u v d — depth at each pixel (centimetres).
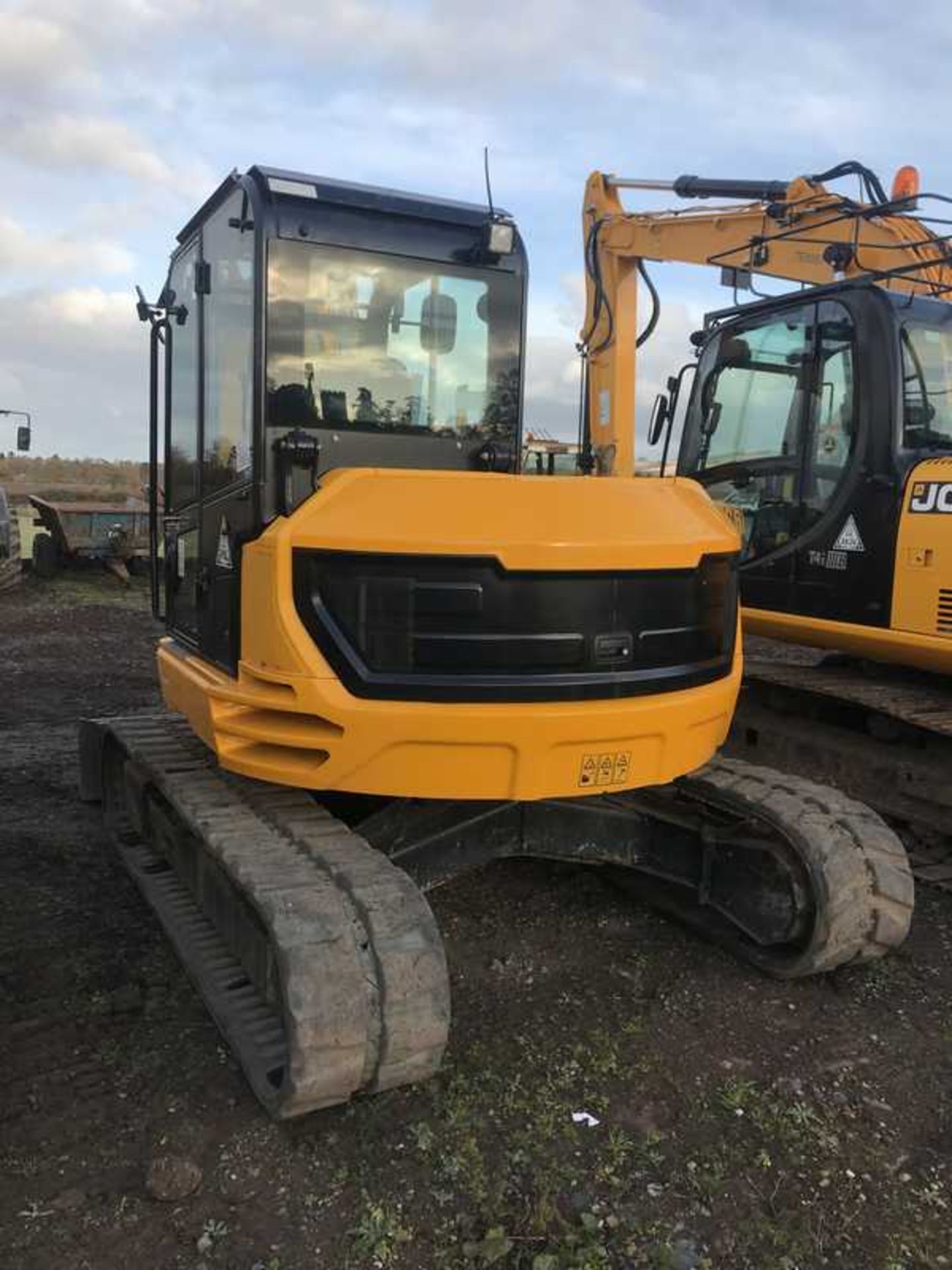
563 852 407
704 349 657
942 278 593
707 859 409
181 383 436
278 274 345
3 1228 254
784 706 626
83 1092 307
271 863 313
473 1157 283
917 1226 263
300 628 317
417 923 293
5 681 918
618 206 789
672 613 343
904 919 370
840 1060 335
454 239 376
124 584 1642
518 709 315
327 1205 265
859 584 529
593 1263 247
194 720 380
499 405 391
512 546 313
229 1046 329
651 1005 366
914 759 534
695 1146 291
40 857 494
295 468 342
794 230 636
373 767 319
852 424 534
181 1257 247
